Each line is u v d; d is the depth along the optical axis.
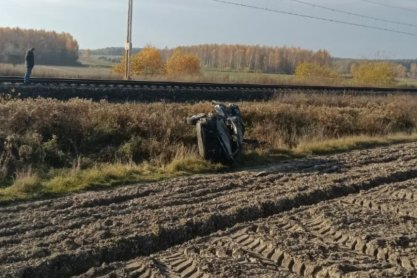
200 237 7.84
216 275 6.47
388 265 6.89
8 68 41.34
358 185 11.09
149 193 10.05
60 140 13.45
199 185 10.66
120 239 7.41
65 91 20.73
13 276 6.29
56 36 86.00
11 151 12.05
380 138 18.59
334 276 6.49
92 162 12.53
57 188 10.19
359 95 31.09
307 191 10.23
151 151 13.50
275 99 25.34
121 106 16.23
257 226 8.26
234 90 26.56
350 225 8.34
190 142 14.80
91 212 8.71
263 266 6.81
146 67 45.28
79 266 6.84
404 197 10.23
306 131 18.02
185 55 48.88
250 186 10.74
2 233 7.65
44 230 7.79
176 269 6.71
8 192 9.73
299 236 7.85
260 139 16.11
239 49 98.06
